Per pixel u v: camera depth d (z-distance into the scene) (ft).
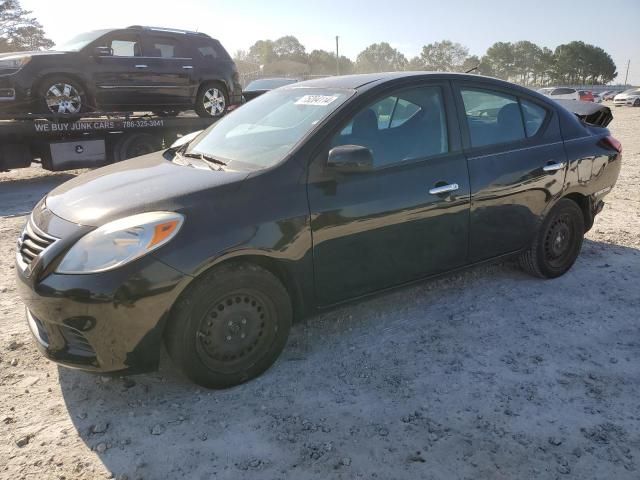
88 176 11.94
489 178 12.92
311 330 12.57
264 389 10.27
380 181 11.30
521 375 10.75
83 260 8.87
